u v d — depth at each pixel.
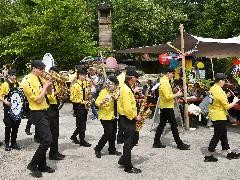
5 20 26.17
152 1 35.41
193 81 15.08
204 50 14.91
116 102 8.33
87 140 10.30
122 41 29.89
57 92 8.09
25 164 8.09
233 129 11.52
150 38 31.30
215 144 7.96
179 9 39.97
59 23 22.22
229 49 14.60
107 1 31.05
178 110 11.36
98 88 14.02
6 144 9.24
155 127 11.82
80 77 9.35
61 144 9.81
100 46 25.58
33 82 7.03
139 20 30.20
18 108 9.10
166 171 7.47
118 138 9.81
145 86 13.14
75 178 7.11
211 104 7.98
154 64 28.67
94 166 7.86
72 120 13.45
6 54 24.06
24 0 26.98
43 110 7.15
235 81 14.64
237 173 7.29
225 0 29.38
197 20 40.34
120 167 7.77
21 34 22.45
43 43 22.25
